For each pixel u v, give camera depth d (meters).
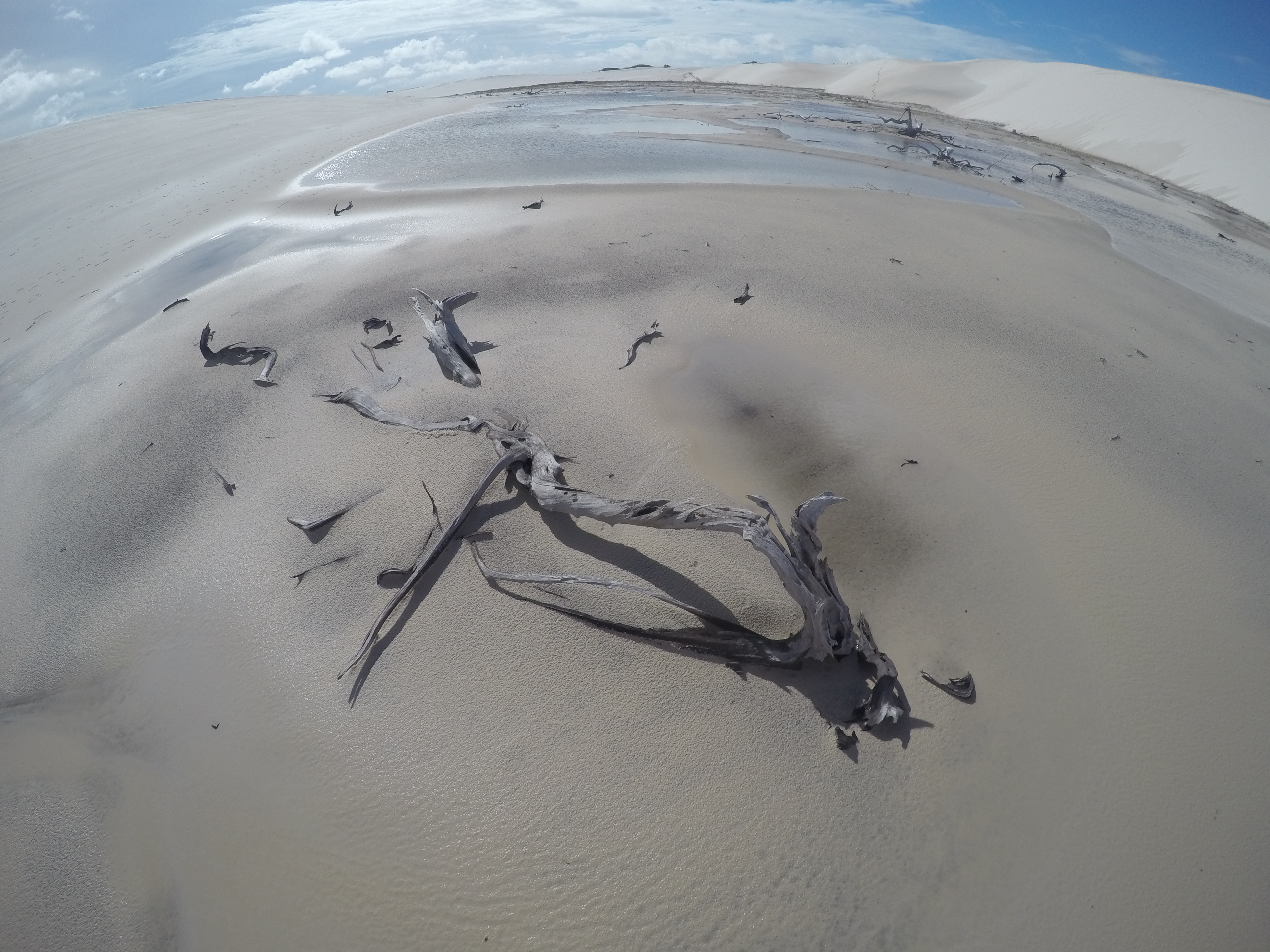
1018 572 8.08
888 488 9.19
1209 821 6.02
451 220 18.77
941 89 52.94
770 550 6.54
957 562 8.20
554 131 30.88
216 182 25.58
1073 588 7.90
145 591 8.41
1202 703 6.87
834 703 6.77
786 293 13.80
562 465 9.30
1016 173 28.80
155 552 8.91
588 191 20.66
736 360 11.84
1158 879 5.68
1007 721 6.66
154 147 32.91
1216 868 5.74
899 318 13.06
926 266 15.52
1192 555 8.37
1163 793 6.20
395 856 5.86
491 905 5.54
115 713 7.30
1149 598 7.83
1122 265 17.69
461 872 5.72
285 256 17.28
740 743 6.46
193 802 6.46
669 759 6.35
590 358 11.70
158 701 7.30
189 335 13.48
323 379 11.53
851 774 6.26
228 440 10.42
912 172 26.05
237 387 11.55
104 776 6.78
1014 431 10.17
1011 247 17.59
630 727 6.58
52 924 5.83
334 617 7.73
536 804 6.07
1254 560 8.42
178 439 10.62
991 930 5.41
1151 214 24.77
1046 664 7.17
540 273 14.73
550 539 8.30
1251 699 6.92
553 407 10.41
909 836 5.90
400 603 7.69
